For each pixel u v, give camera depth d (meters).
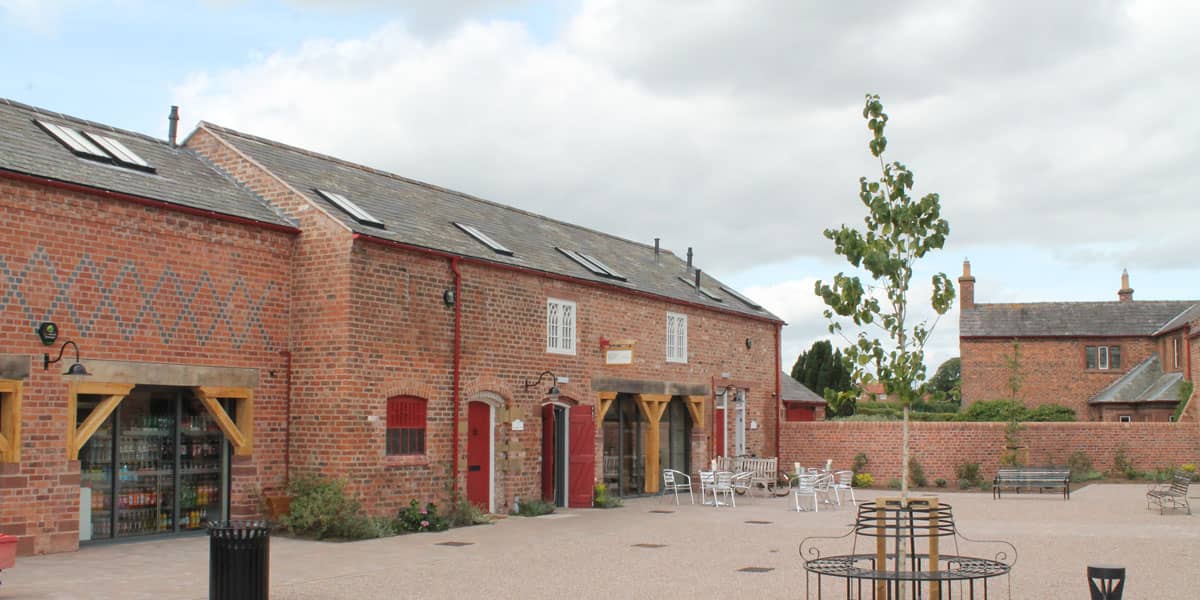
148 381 14.33
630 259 27.23
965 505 22.80
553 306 21.08
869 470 29.56
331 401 16.08
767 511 21.16
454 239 19.23
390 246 16.77
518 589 11.30
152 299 14.48
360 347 16.23
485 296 19.06
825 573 8.86
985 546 15.13
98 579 11.45
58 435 13.27
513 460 19.72
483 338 18.97
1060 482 24.94
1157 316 44.44
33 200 13.09
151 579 11.48
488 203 24.14
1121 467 30.11
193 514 15.38
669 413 25.86
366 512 16.14
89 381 13.58
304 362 16.39
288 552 14.22
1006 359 41.31
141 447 14.74
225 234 15.60
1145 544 15.37
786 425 30.67
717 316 27.33
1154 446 30.14
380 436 16.55
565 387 21.23
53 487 13.21
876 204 10.05
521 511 19.80
